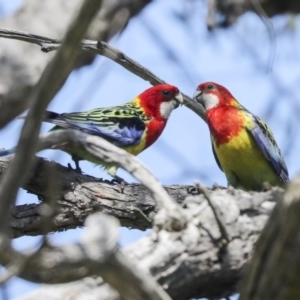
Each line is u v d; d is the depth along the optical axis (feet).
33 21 59.11
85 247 21.42
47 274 20.98
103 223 21.97
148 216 42.37
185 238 30.53
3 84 55.52
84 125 51.52
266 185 41.37
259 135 50.75
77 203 41.98
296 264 23.03
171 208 30.32
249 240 31.94
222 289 32.17
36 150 22.33
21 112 56.54
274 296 23.77
